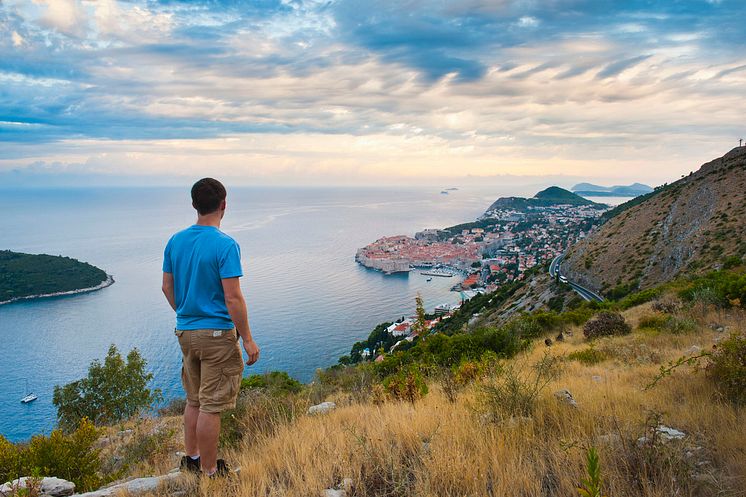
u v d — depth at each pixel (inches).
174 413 464.1
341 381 458.0
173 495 119.3
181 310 121.0
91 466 194.1
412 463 123.3
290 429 178.5
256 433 182.9
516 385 174.4
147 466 195.2
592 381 258.2
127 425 405.7
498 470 113.7
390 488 113.7
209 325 117.4
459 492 107.9
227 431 193.9
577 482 102.4
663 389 205.0
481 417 160.2
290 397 246.5
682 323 486.0
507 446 129.9
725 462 115.5
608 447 119.6
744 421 140.9
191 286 117.3
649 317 595.5
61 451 189.8
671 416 154.5
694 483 102.0
